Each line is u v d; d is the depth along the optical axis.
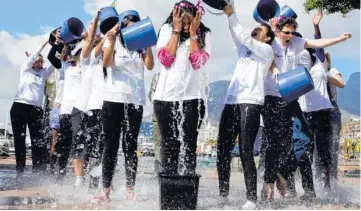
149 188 5.98
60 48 6.72
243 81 4.61
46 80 7.60
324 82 5.93
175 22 4.52
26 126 7.30
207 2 4.57
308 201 5.17
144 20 4.47
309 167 5.45
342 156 14.52
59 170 6.75
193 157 4.52
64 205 4.37
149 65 4.91
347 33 5.39
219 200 4.82
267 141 5.04
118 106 4.73
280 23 5.28
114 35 4.69
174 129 4.55
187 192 4.04
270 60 4.73
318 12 5.92
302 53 5.66
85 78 6.06
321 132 5.88
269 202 4.87
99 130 5.73
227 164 4.81
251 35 5.02
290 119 5.11
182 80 4.51
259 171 5.86
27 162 12.19
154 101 4.61
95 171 5.45
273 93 5.04
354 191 6.23
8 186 6.03
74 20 6.11
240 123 4.56
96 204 4.48
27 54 7.23
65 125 6.81
